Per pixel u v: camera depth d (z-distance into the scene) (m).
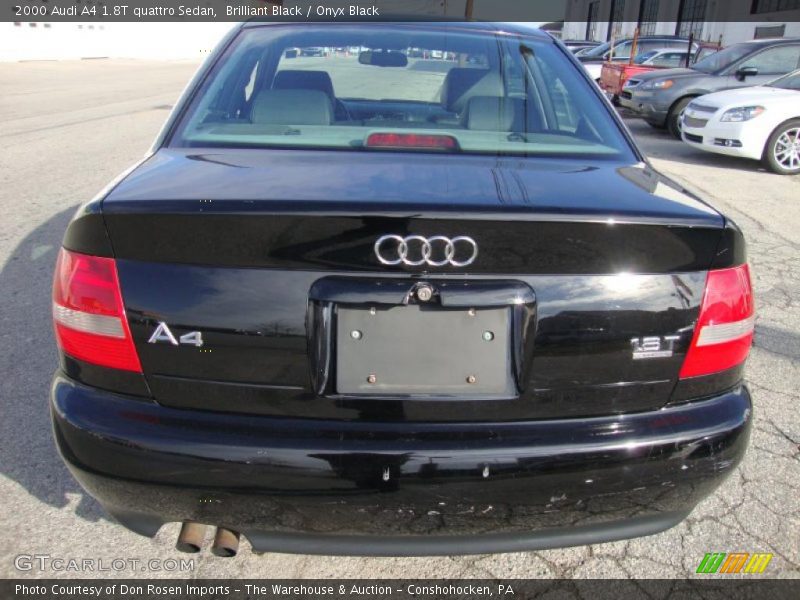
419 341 1.44
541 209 1.40
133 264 1.45
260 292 1.42
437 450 1.45
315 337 1.43
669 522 1.66
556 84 2.33
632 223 1.42
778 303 3.94
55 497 2.19
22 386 2.81
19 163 6.90
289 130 2.02
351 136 1.97
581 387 1.50
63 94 13.84
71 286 1.50
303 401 1.47
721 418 1.59
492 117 2.16
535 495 1.50
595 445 1.50
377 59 2.36
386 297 1.41
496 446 1.47
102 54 27.94
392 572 1.96
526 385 1.48
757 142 7.96
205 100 2.12
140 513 1.58
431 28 2.54
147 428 1.48
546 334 1.45
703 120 8.56
